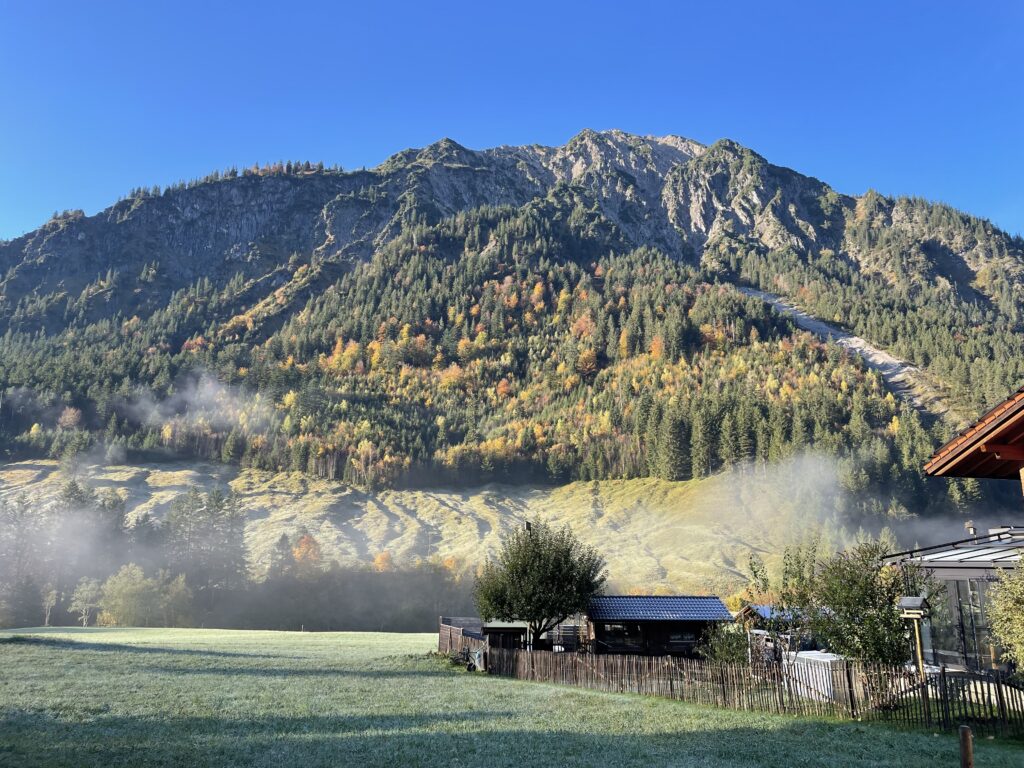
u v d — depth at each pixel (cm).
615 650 4644
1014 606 1546
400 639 6788
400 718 2125
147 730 1830
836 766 1478
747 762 1538
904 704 1945
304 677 3238
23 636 4612
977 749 1592
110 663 3475
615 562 16562
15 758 1469
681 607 4775
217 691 2642
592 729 1967
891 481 19850
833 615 2264
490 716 2186
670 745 1742
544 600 4250
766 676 2344
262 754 1582
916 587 2250
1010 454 1435
